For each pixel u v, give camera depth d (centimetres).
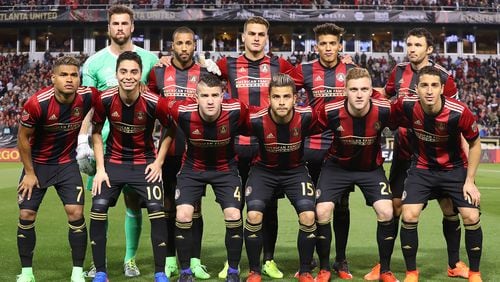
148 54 558
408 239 458
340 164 484
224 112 460
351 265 541
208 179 472
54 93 447
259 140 470
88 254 583
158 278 448
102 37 3425
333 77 544
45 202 1027
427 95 441
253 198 467
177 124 481
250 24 535
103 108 466
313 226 460
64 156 466
